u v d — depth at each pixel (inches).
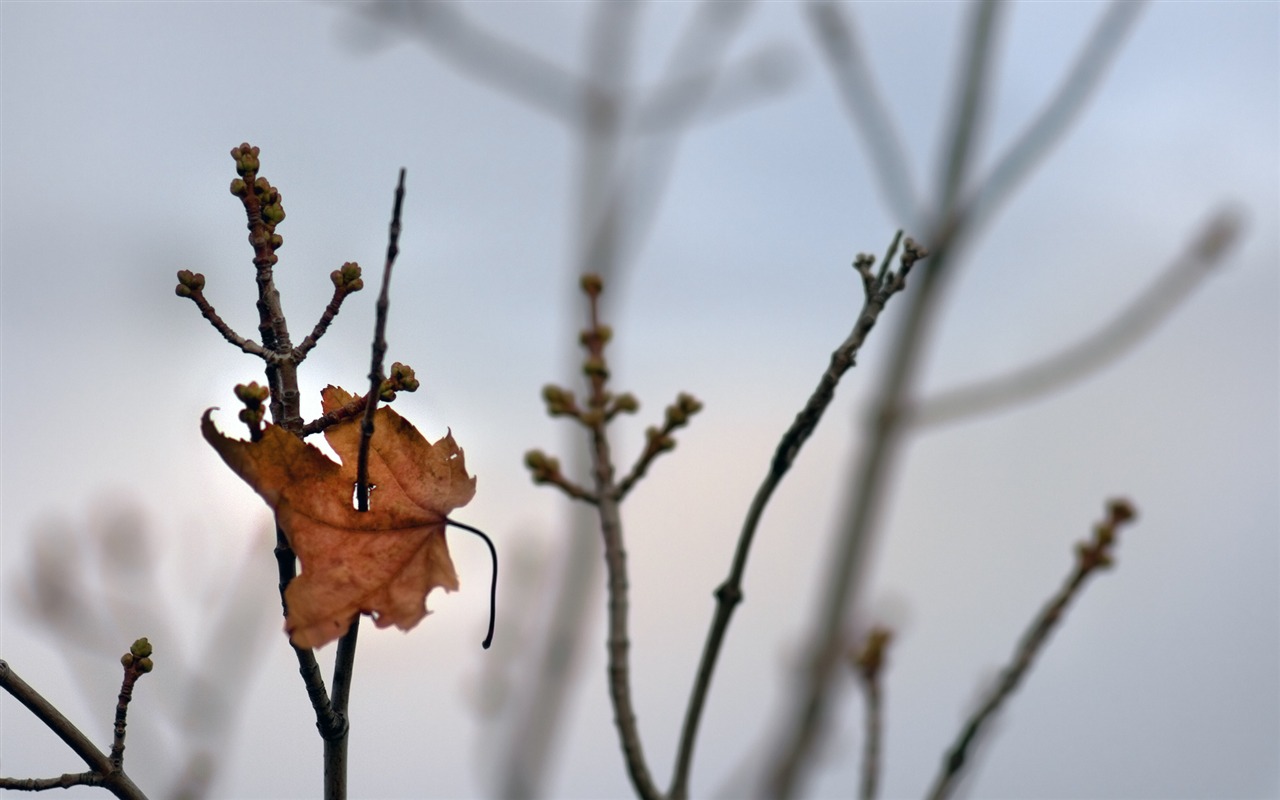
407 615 47.3
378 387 47.0
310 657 47.5
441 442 48.1
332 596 47.2
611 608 46.6
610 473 46.8
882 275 47.9
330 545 47.3
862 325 47.6
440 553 47.6
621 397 46.9
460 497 47.9
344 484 47.6
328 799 47.9
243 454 47.2
